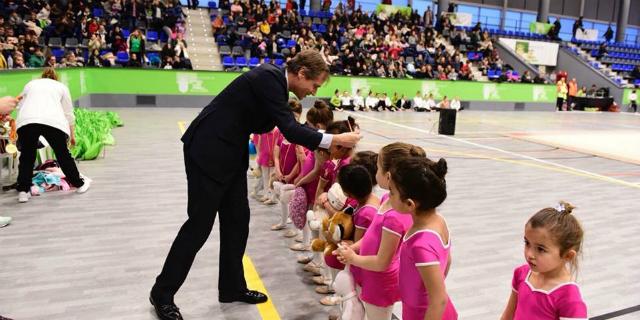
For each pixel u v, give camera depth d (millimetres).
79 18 16219
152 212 4715
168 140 8789
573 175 7457
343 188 2525
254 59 17344
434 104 18047
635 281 3592
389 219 2057
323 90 16781
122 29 17172
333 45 18938
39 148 5637
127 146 8039
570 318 1735
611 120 17656
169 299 2736
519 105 20188
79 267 3434
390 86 17688
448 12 25422
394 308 3018
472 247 4152
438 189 1791
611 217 5250
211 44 18469
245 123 2678
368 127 12352
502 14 28656
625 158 9289
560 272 1807
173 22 17672
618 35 30156
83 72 13039
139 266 3486
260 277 3414
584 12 31094
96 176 6004
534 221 1777
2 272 3312
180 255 2707
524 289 1888
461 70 20344
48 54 12945
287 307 2994
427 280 1769
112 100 14250
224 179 2672
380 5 23203
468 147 9781
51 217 4465
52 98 4941
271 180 5066
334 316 2861
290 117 2609
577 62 24438
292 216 3639
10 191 5273
